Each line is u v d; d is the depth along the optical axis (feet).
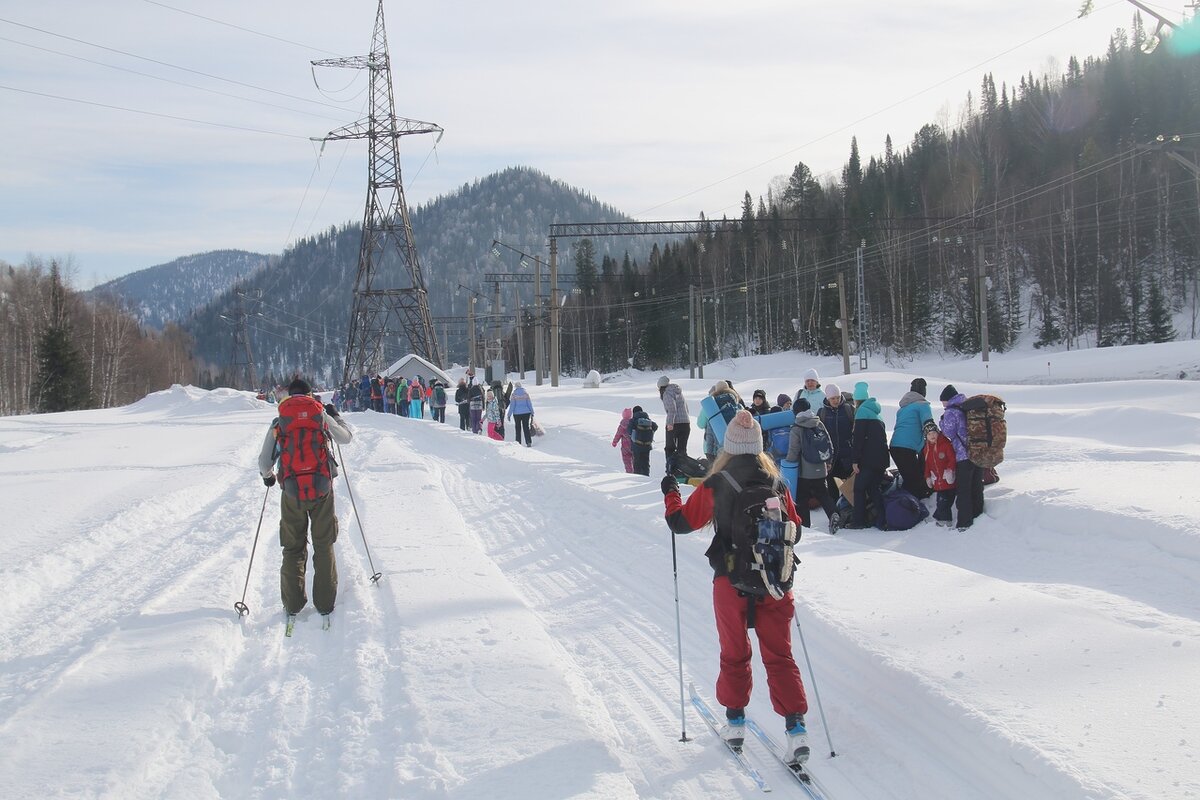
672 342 312.50
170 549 30.14
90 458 58.34
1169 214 211.20
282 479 22.17
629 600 24.48
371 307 198.18
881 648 17.26
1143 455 38.55
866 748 14.96
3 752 13.75
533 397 142.31
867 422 34.99
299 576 22.40
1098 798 11.25
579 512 36.65
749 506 14.90
